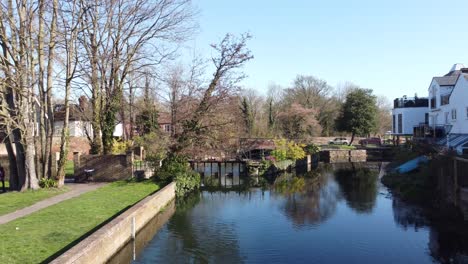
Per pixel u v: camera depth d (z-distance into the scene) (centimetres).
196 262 1453
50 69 2398
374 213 2206
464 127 3753
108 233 1324
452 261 1451
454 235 1730
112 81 2975
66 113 2378
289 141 5106
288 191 3100
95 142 2895
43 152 2433
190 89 3116
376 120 7306
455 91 3994
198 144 2927
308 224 2011
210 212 2306
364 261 1475
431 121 5022
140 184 2602
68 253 1055
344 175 4075
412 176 2938
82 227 1478
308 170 4625
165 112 3459
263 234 1831
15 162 2338
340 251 1587
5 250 1177
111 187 2472
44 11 2284
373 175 4022
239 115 3167
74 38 2359
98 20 2766
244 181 3716
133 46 2934
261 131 6444
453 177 2055
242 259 1493
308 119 6450
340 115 7244
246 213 2275
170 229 1912
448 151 2370
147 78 3500
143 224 1800
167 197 2419
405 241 1688
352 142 7494
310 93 8312
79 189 2380
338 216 2166
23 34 2097
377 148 6425
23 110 2158
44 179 2328
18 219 1556
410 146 4303
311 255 1544
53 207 1798
